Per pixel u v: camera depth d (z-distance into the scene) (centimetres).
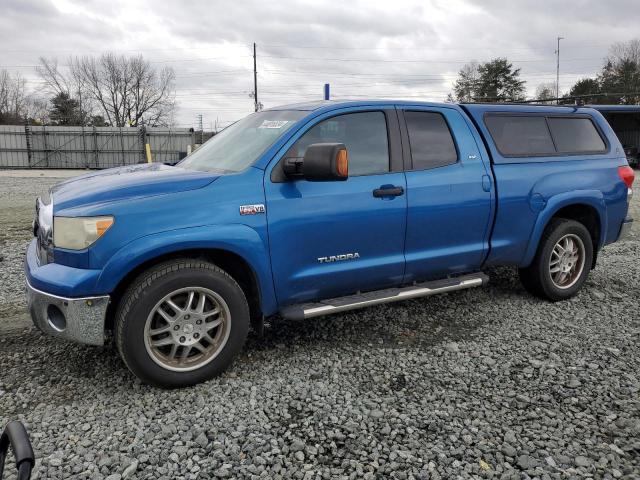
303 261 387
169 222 338
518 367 388
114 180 371
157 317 345
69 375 370
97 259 324
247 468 270
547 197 498
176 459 277
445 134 455
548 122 524
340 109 409
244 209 359
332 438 297
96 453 280
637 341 437
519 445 292
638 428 308
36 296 339
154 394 344
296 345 424
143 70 6988
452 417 320
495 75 6544
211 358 358
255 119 455
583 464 276
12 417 316
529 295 554
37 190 1706
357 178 404
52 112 7125
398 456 281
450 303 528
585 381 365
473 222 461
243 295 366
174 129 3716
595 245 559
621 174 555
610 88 6062
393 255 426
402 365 390
